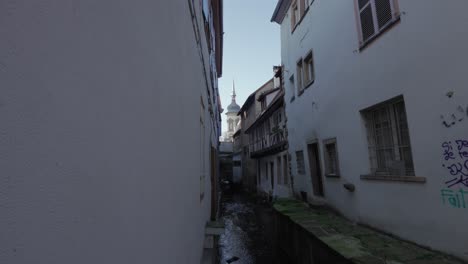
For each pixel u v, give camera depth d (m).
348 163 6.81
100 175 0.82
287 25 12.33
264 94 20.00
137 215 1.14
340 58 7.16
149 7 1.38
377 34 5.48
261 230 12.63
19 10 0.53
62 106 0.65
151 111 1.39
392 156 5.39
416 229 4.59
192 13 3.38
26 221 0.53
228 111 50.38
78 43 0.72
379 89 5.48
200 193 4.54
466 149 3.69
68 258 0.65
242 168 32.22
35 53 0.56
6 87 0.49
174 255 1.90
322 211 8.25
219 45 15.09
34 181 0.55
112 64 0.92
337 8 7.31
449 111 3.91
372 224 5.83
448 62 3.91
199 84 4.71
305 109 9.94
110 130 0.90
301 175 10.73
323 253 5.25
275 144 14.83
